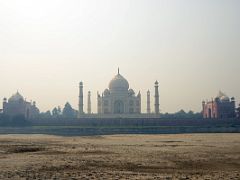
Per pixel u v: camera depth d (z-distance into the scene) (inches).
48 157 1855.3
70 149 2346.2
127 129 5738.2
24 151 2230.6
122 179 1195.3
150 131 5713.6
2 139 3548.2
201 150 2340.1
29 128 5925.2
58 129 5757.9
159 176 1279.5
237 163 1713.8
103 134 5536.4
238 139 3668.8
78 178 1208.8
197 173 1392.7
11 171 1354.6
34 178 1198.9
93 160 1726.1
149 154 2044.8
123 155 1977.1
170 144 2925.7
